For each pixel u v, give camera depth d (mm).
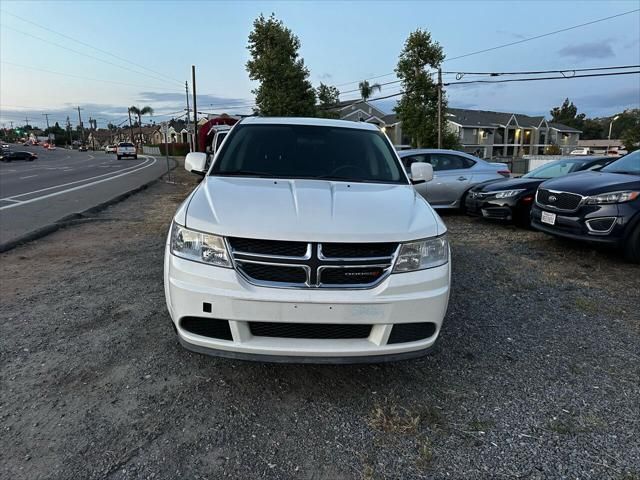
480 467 2129
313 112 28438
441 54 30000
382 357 2510
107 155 69312
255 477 2027
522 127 58969
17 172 25656
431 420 2473
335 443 2271
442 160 9570
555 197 6000
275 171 3520
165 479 1997
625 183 5500
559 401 2676
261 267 2422
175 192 15656
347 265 2416
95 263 5566
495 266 5594
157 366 2977
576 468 2127
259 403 2590
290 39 27812
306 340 2465
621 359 3205
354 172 3600
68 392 2658
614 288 4781
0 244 6324
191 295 2439
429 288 2553
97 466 2064
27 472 2018
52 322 3689
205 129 22062
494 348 3354
